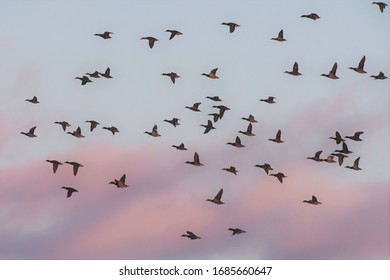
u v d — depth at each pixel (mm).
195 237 84625
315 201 89500
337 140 90375
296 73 92500
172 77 94875
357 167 90562
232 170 91062
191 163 91312
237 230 85875
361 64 90688
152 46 93500
